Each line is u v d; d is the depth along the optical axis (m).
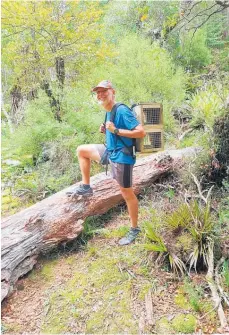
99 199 3.53
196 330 2.25
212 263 2.61
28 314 2.55
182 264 2.69
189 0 7.06
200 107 5.75
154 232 2.91
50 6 5.35
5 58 5.74
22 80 5.77
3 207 4.21
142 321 2.37
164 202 3.70
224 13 10.80
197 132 5.36
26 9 5.02
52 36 5.44
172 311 2.42
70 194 3.40
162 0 8.05
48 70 5.77
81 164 3.28
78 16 5.52
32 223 3.07
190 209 2.97
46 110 5.43
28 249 2.96
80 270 2.96
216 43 10.48
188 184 3.84
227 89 5.92
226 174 3.77
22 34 5.53
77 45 5.56
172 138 5.52
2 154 5.39
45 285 2.84
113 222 3.67
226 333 2.18
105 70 6.09
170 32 8.17
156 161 4.20
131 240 3.20
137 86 5.82
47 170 4.69
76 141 4.77
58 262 3.12
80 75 6.06
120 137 2.86
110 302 2.57
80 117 5.09
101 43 6.09
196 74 8.69
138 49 6.21
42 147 5.12
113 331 2.34
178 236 2.89
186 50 8.65
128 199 3.08
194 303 2.39
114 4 8.52
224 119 3.74
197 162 3.83
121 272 2.84
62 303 2.62
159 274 2.77
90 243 3.31
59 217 3.19
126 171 2.92
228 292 2.46
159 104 3.39
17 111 7.14
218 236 2.87
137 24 8.25
